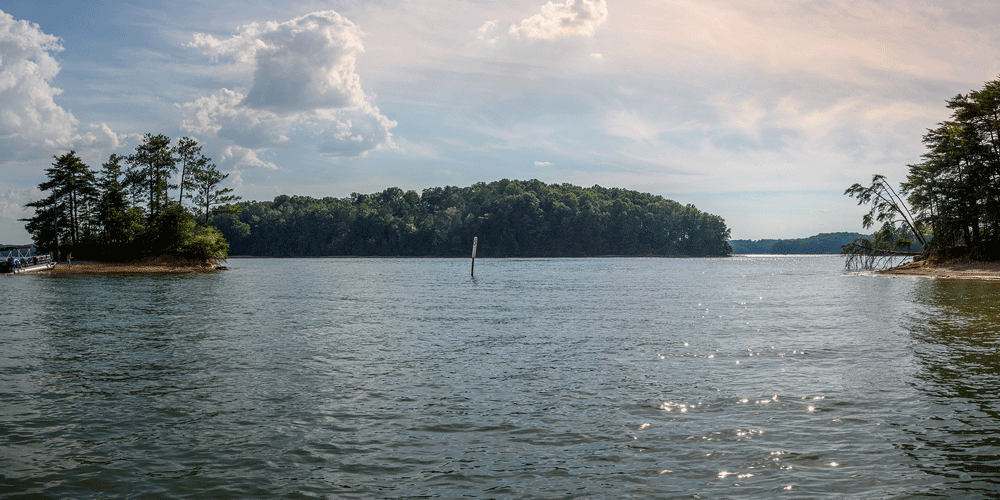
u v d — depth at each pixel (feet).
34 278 199.72
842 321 76.13
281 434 29.76
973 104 209.77
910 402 34.88
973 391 37.42
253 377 42.86
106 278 201.46
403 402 35.73
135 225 272.51
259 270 293.43
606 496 22.20
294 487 23.30
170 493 22.81
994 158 205.67
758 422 31.12
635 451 26.91
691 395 36.94
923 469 24.45
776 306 98.48
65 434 29.86
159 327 71.82
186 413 33.55
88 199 288.51
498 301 110.22
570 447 27.53
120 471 25.04
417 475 24.40
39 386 40.16
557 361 48.67
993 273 187.21
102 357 51.06
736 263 457.27
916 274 207.72
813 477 23.79
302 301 110.42
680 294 128.47
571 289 146.61
